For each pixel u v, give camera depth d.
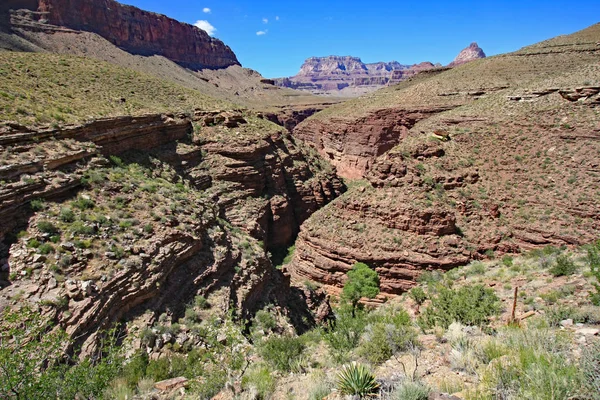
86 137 29.62
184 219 26.34
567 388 6.49
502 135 44.94
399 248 33.00
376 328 12.81
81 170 24.83
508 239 33.75
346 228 36.19
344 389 8.66
